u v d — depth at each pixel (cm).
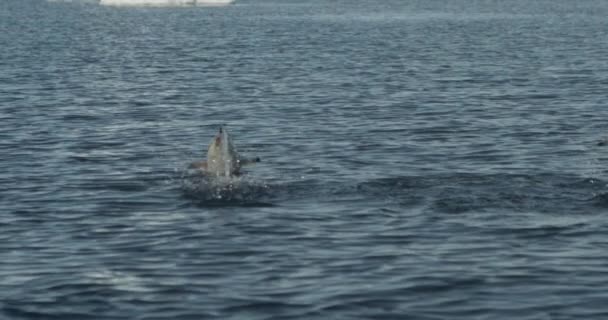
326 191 4712
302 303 3186
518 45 16238
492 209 4322
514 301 3183
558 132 6694
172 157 5869
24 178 5212
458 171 5272
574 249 3731
